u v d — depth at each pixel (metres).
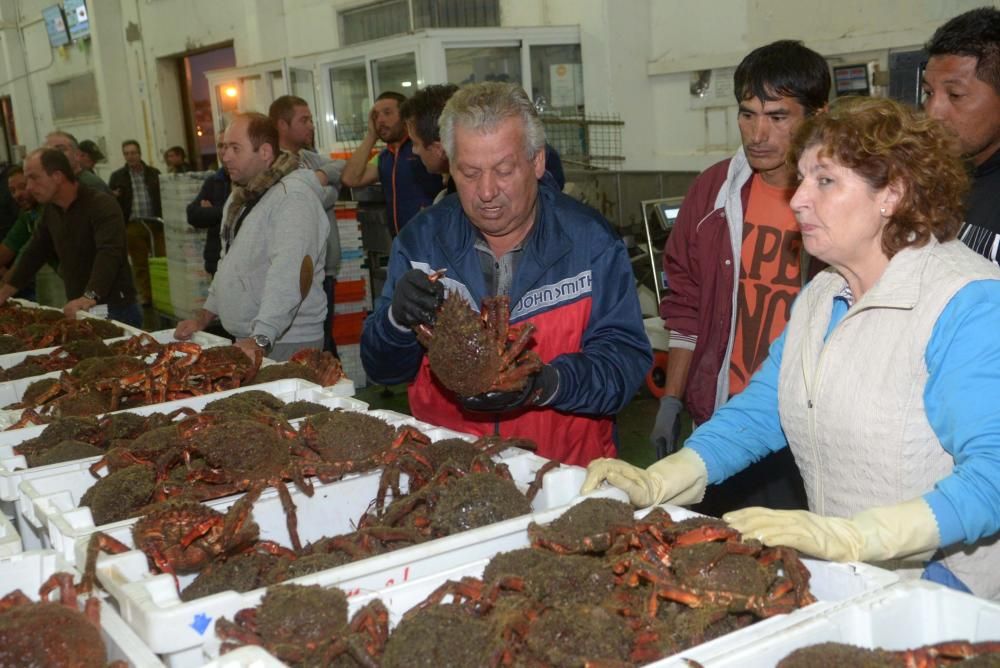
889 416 1.81
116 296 5.89
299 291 3.98
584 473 2.24
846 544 1.65
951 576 1.92
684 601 1.65
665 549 1.77
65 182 5.45
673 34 7.95
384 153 6.17
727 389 3.04
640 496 2.02
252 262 4.06
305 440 2.53
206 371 3.50
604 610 1.60
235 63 13.34
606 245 2.70
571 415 2.82
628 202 8.27
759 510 1.76
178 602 1.69
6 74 19.16
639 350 2.68
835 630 1.47
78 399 3.28
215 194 6.30
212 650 1.63
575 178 7.87
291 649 1.59
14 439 2.99
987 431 1.64
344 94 9.82
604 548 1.82
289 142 5.93
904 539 1.64
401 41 8.40
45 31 17.38
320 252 4.22
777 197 2.96
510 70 8.28
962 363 1.68
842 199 1.77
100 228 5.50
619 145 8.31
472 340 2.35
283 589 1.71
